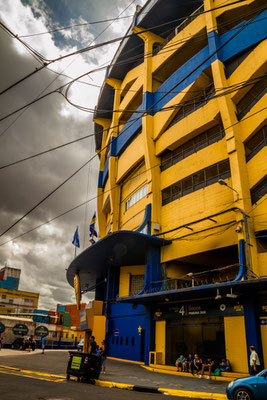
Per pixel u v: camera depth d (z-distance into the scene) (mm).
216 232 19219
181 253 21000
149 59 29359
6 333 37000
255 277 15555
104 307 29516
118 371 16562
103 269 30609
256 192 17703
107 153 41969
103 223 42781
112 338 26828
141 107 28672
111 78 37906
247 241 16016
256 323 14188
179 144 24109
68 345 45750
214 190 20172
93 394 9219
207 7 23281
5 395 7887
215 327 16203
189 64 24266
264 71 18578
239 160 18188
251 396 8711
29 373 14281
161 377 14469
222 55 21656
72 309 68125
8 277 83062
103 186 44125
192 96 23703
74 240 32125
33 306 82188
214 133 21641
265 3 21359
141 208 26984
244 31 20484
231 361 14695
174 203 22922
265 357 13625
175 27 30172
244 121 19234
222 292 15344
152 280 21406
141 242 22031
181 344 17797
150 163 25203
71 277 35438
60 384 10953
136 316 24312
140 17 30250
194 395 10453
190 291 15703
